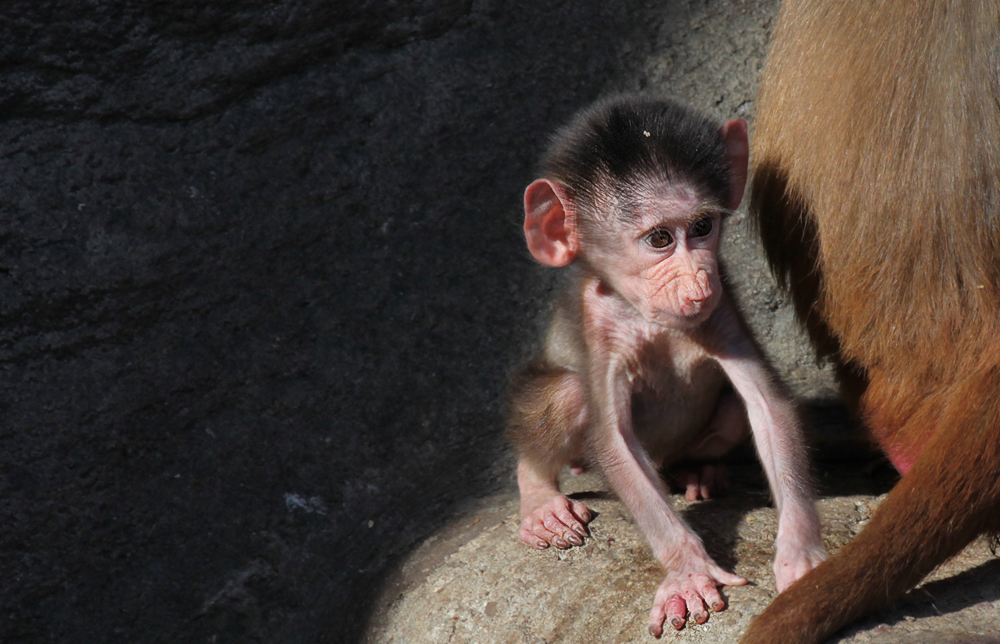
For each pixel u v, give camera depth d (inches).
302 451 356.2
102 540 341.7
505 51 412.8
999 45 204.4
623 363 265.7
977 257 212.8
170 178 375.9
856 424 291.0
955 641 203.0
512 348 378.9
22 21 361.4
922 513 211.0
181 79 379.2
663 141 243.3
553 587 261.1
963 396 214.2
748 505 280.2
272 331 372.5
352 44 401.4
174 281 369.1
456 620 268.1
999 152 206.2
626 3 424.5
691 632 226.5
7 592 334.3
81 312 358.9
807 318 272.4
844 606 209.2
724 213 246.7
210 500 347.6
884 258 225.5
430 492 338.3
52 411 350.6
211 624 328.8
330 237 387.5
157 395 358.0
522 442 287.9
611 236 248.2
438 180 398.3
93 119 370.0
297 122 392.2
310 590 325.1
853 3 228.4
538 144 403.9
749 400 257.1
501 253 392.8
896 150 218.4
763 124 263.6
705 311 240.5
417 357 375.2
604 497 296.7
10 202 358.9
